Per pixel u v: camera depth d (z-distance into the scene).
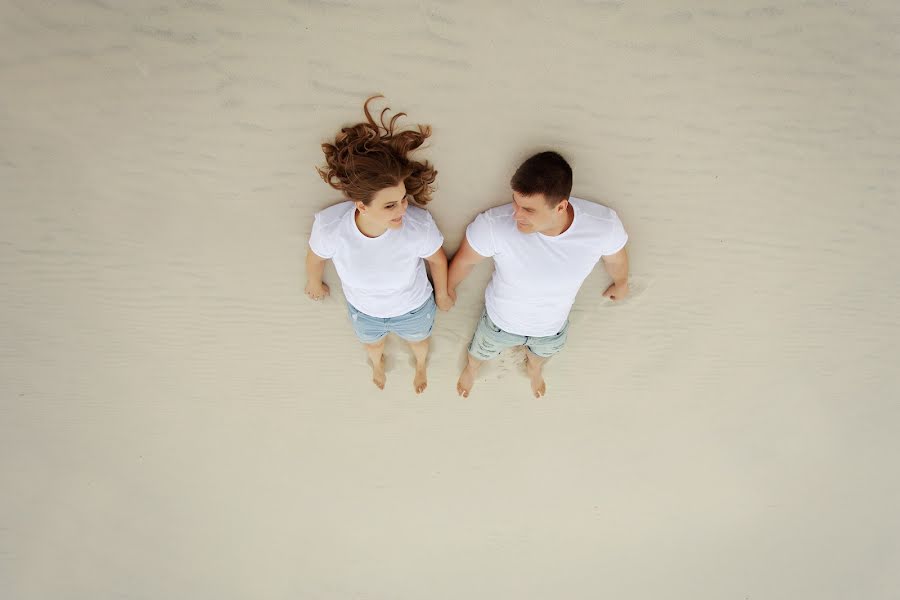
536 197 2.06
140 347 3.29
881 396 3.75
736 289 3.14
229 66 2.25
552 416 3.80
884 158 2.62
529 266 2.39
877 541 4.55
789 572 4.70
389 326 2.71
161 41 2.18
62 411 3.57
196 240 2.83
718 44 2.25
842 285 3.14
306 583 4.55
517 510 4.28
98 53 2.21
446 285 2.75
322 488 4.09
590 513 4.31
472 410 3.75
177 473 3.95
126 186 2.61
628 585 4.70
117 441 3.75
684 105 2.41
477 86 2.32
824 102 2.43
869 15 2.21
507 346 2.97
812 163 2.62
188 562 4.40
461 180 2.59
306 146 2.48
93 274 2.94
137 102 2.34
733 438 3.93
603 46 2.24
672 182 2.65
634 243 2.90
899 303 3.24
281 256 2.91
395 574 4.56
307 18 2.14
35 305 3.05
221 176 2.58
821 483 4.21
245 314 3.17
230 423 3.71
